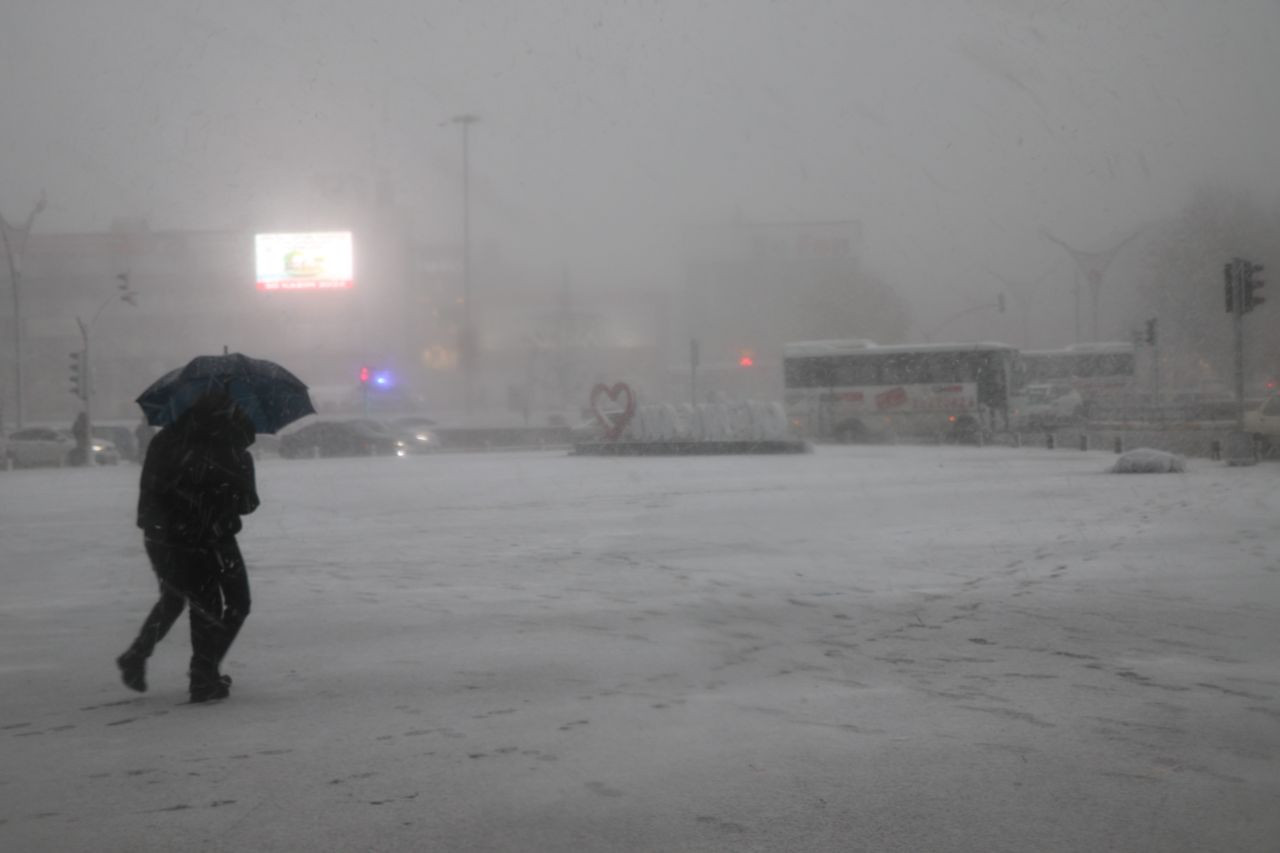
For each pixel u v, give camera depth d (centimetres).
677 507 1717
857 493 1928
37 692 622
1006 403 4416
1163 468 2342
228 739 521
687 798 438
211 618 593
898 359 4525
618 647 729
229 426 592
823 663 682
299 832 404
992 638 755
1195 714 562
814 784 454
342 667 673
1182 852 388
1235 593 921
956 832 404
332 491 2170
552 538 1341
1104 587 956
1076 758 489
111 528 1550
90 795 445
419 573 1065
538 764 480
